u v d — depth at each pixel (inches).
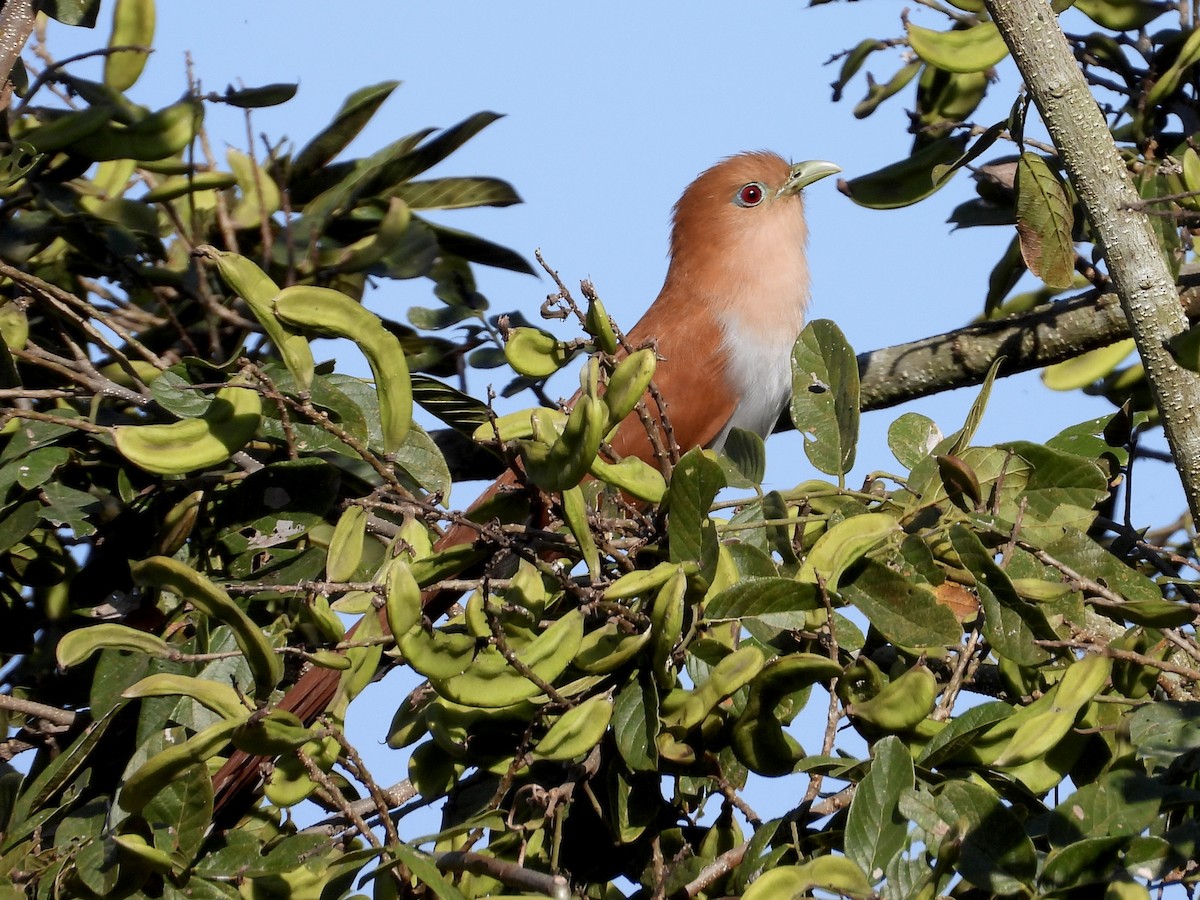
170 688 216.4
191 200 336.2
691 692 238.2
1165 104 366.9
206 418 250.4
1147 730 228.1
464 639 220.1
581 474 219.1
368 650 238.4
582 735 227.9
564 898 209.9
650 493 246.8
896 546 258.1
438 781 257.4
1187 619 233.0
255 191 357.4
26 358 311.6
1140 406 389.7
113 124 326.3
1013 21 279.4
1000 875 209.0
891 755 219.0
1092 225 284.4
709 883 233.3
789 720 258.5
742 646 253.6
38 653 313.1
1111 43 373.7
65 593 317.4
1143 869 205.5
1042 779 241.8
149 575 215.5
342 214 370.9
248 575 286.4
